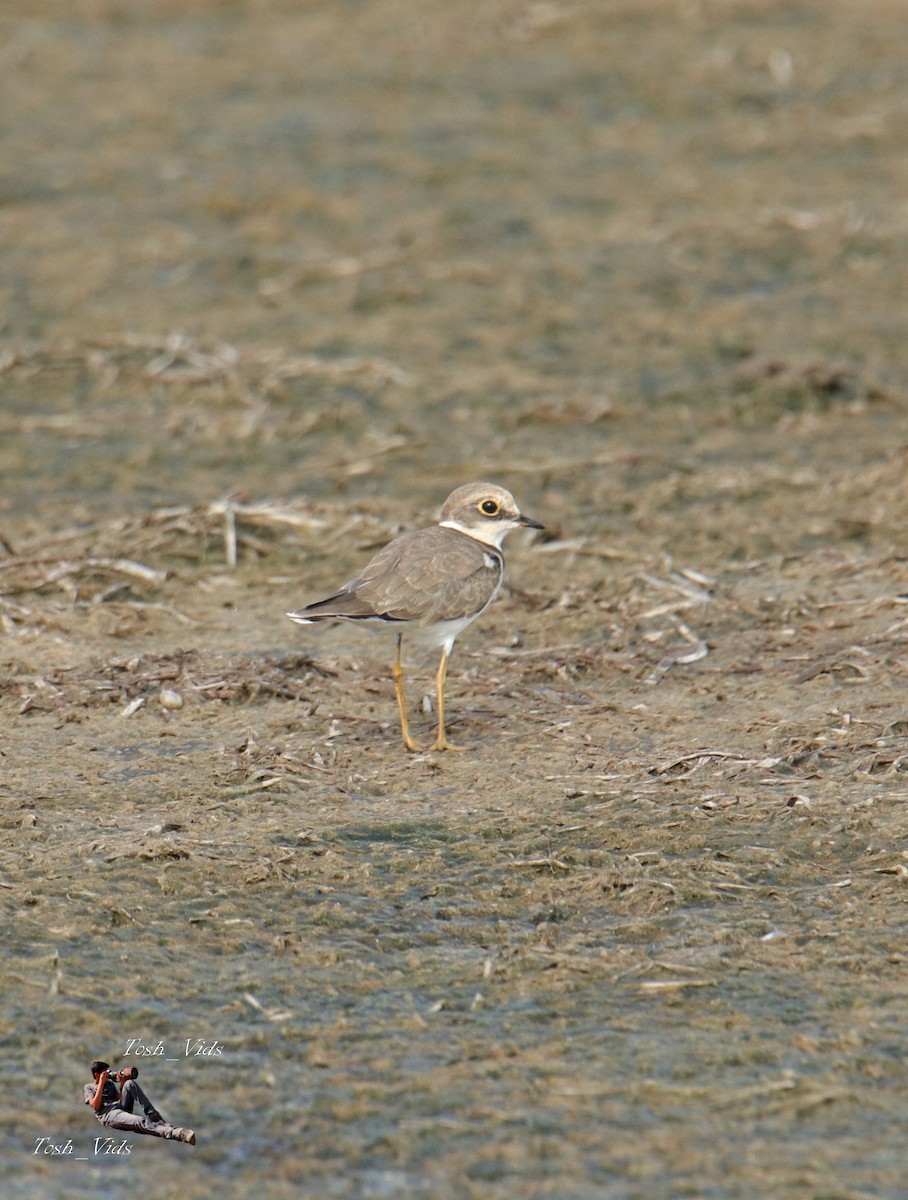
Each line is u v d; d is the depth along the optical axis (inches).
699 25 1336.1
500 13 1386.6
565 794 452.8
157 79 1274.6
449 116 1182.9
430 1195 300.5
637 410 792.3
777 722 491.2
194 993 362.0
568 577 626.8
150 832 430.0
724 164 1096.2
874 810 433.7
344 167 1101.1
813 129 1145.4
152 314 898.7
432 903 399.9
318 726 502.3
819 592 595.5
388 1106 324.5
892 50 1274.6
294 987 364.5
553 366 838.5
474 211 1032.2
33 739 490.6
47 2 1448.1
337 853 421.7
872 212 1015.6
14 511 692.1
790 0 1384.1
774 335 864.9
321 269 951.6
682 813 436.8
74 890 401.1
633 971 369.4
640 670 537.3
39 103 1227.9
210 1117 323.3
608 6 1380.4
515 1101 324.8
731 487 705.6
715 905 396.2
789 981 363.3
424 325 887.7
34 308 905.5
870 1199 295.0
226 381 812.0
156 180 1086.4
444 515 533.0
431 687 533.0
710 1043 341.4
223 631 580.1
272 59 1311.5
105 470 731.4
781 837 424.5
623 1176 303.3
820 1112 319.0
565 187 1067.3
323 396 802.8
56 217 1030.4
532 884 407.5
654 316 891.4
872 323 876.6
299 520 668.7
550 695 523.2
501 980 367.2
